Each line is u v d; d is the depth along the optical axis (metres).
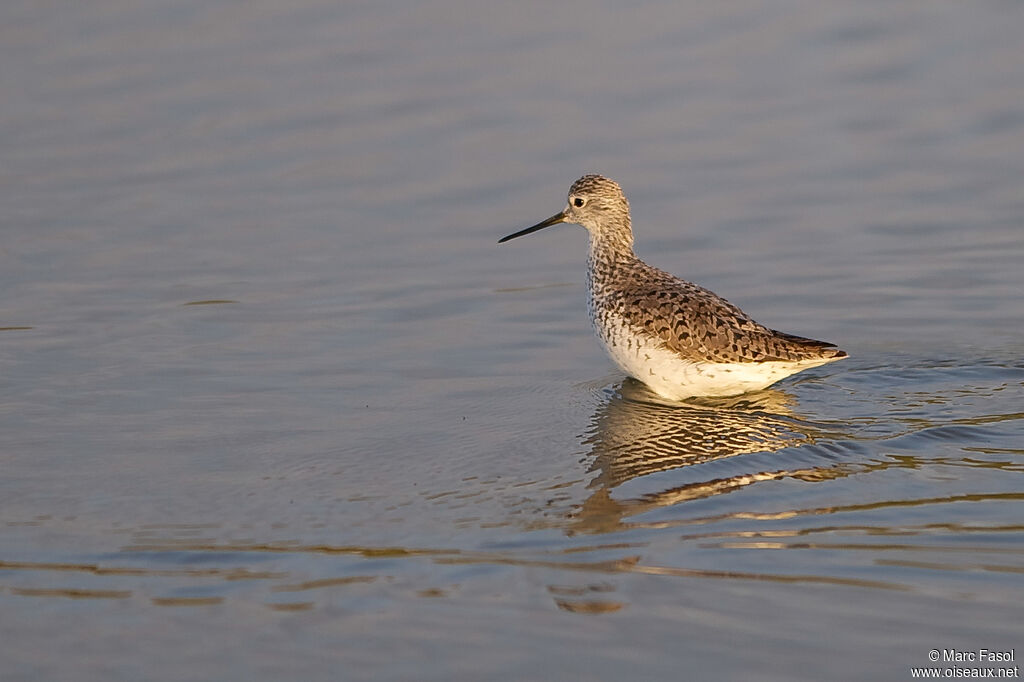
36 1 26.39
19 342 14.60
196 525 10.38
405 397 13.35
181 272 16.75
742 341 13.27
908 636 8.45
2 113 21.58
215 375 13.84
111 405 12.99
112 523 10.42
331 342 14.85
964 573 9.25
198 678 8.14
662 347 13.48
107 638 8.62
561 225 18.70
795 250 17.36
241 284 16.45
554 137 21.09
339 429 12.48
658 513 10.49
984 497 10.58
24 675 8.20
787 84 22.69
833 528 10.08
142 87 22.70
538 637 8.52
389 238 18.02
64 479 11.29
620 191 14.75
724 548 9.77
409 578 9.38
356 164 20.27
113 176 19.69
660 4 26.20
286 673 8.17
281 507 10.72
